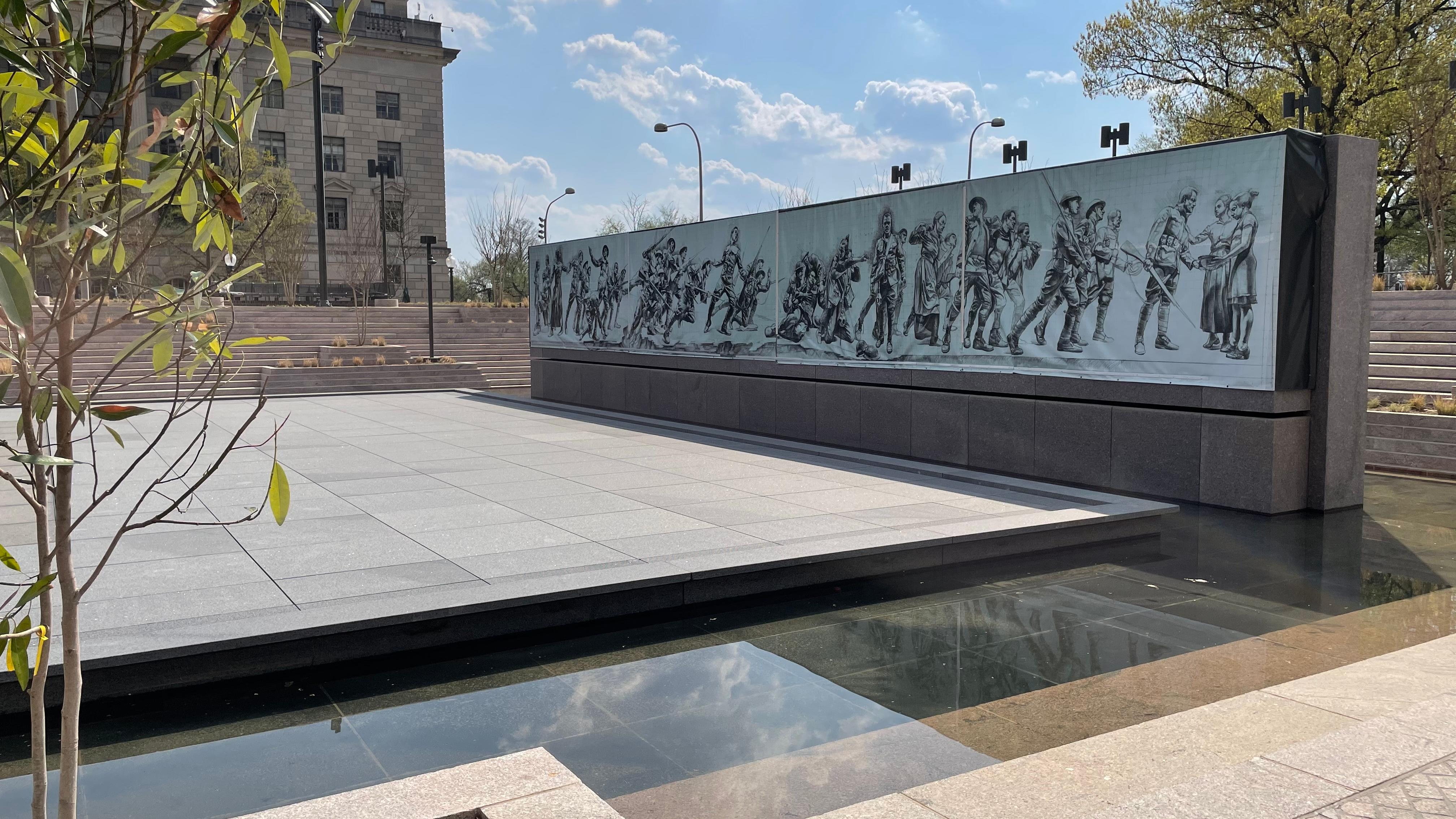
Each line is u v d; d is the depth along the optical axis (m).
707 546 7.92
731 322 18.00
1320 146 10.33
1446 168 29.09
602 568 7.18
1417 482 12.54
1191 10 32.97
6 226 1.93
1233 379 10.53
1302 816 3.35
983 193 13.18
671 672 5.77
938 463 14.02
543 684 5.57
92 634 5.55
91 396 2.10
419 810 3.21
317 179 39.72
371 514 9.38
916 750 4.63
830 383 15.92
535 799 3.29
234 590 6.54
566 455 13.96
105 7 2.06
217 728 4.93
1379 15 30.75
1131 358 11.54
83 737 4.80
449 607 6.16
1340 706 4.68
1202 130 34.06
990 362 13.27
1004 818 3.52
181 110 2.10
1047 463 12.59
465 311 38.94
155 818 3.98
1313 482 10.63
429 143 61.78
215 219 2.23
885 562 8.00
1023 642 6.30
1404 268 49.16
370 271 52.31
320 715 5.11
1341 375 10.55
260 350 31.33
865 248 15.10
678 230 19.20
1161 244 11.12
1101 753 4.14
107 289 2.17
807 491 10.78
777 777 4.34
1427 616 6.81
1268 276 10.14
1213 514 10.45
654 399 20.34
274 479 2.30
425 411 21.06
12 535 8.58
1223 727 4.43
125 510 9.74
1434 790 3.54
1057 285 12.33
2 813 3.99
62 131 2.01
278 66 2.08
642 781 4.31
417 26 60.66
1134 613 6.93
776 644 6.30
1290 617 6.82
